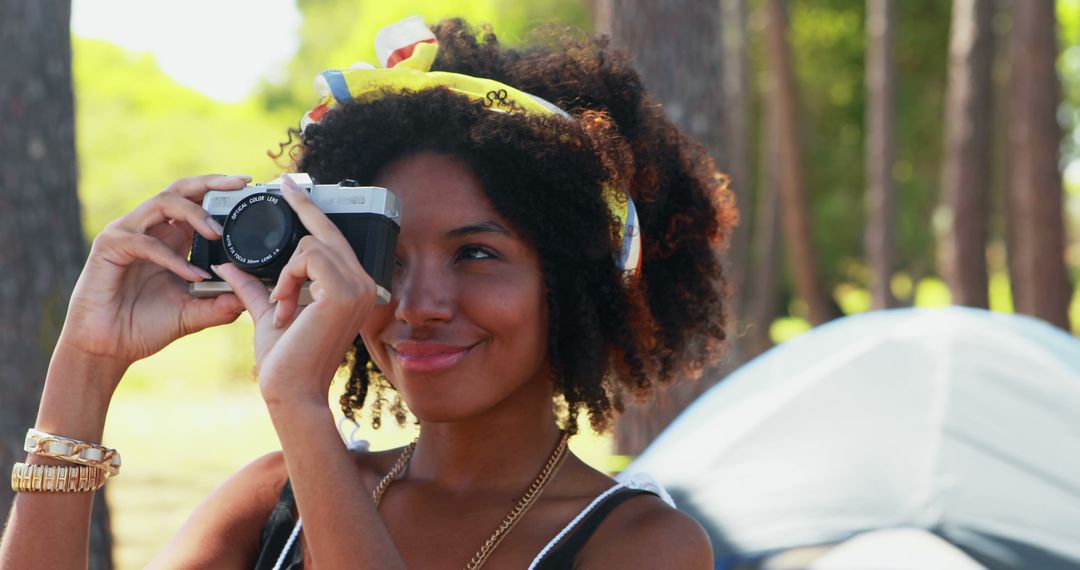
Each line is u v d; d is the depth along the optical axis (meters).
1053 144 9.65
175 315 1.75
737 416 4.05
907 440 3.56
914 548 3.09
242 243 1.61
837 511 3.35
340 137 1.83
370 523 1.50
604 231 1.79
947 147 13.42
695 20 5.13
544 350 1.79
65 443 1.71
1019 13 9.75
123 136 27.16
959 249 11.26
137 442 12.76
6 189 3.55
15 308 3.55
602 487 1.79
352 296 1.53
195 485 10.09
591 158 1.77
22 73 3.58
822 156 20.03
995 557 3.09
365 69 1.88
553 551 1.67
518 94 1.81
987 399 3.71
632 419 5.26
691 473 3.81
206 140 27.75
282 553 1.76
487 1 18.59
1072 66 20.09
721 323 2.17
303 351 1.52
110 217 24.44
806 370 4.14
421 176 1.72
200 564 1.79
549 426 1.84
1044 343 4.00
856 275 21.44
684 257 2.08
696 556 1.65
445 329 1.68
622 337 1.89
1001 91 16.17
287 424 1.51
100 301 1.74
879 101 12.88
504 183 1.71
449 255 1.71
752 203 19.44
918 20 18.06
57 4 3.69
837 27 19.20
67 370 1.75
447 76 1.85
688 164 2.09
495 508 1.76
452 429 1.81
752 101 18.83
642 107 2.04
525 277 1.73
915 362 3.96
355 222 1.61
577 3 18.08
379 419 2.10
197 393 17.36
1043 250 9.68
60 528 1.70
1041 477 3.34
